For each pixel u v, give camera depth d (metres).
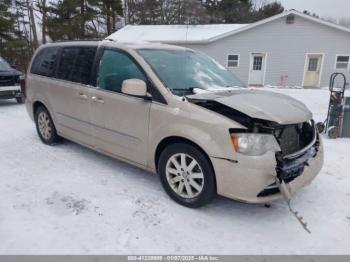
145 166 3.35
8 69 9.16
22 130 5.82
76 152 4.52
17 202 3.02
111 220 2.77
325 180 3.84
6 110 8.20
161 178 3.19
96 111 3.70
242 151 2.53
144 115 3.16
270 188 2.62
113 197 3.19
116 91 3.46
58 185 3.42
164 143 3.12
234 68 18.66
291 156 2.74
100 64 3.69
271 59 18.23
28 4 27.19
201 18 31.42
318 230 2.75
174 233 2.62
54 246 2.40
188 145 2.86
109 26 30.11
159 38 18.64
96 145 3.88
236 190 2.60
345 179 3.88
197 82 3.39
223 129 2.60
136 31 20.77
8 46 23.91
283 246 2.51
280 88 17.19
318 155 3.15
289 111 2.81
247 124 2.66
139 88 3.01
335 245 2.54
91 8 27.61
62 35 25.97
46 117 4.75
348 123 6.01
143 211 2.94
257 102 2.85
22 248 2.36
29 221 2.71
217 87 3.45
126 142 3.44
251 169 2.51
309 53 17.78
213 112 2.74
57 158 4.26
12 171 3.77
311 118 3.13
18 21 27.64
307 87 17.84
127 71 3.39
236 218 2.89
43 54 4.78
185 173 2.96
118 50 3.54
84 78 3.87
